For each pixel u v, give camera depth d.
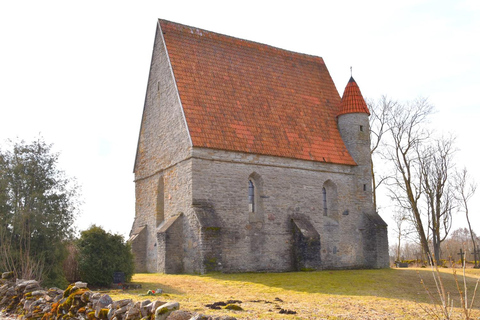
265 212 32.59
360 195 37.50
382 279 28.31
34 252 22.88
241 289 22.98
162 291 21.73
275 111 36.44
